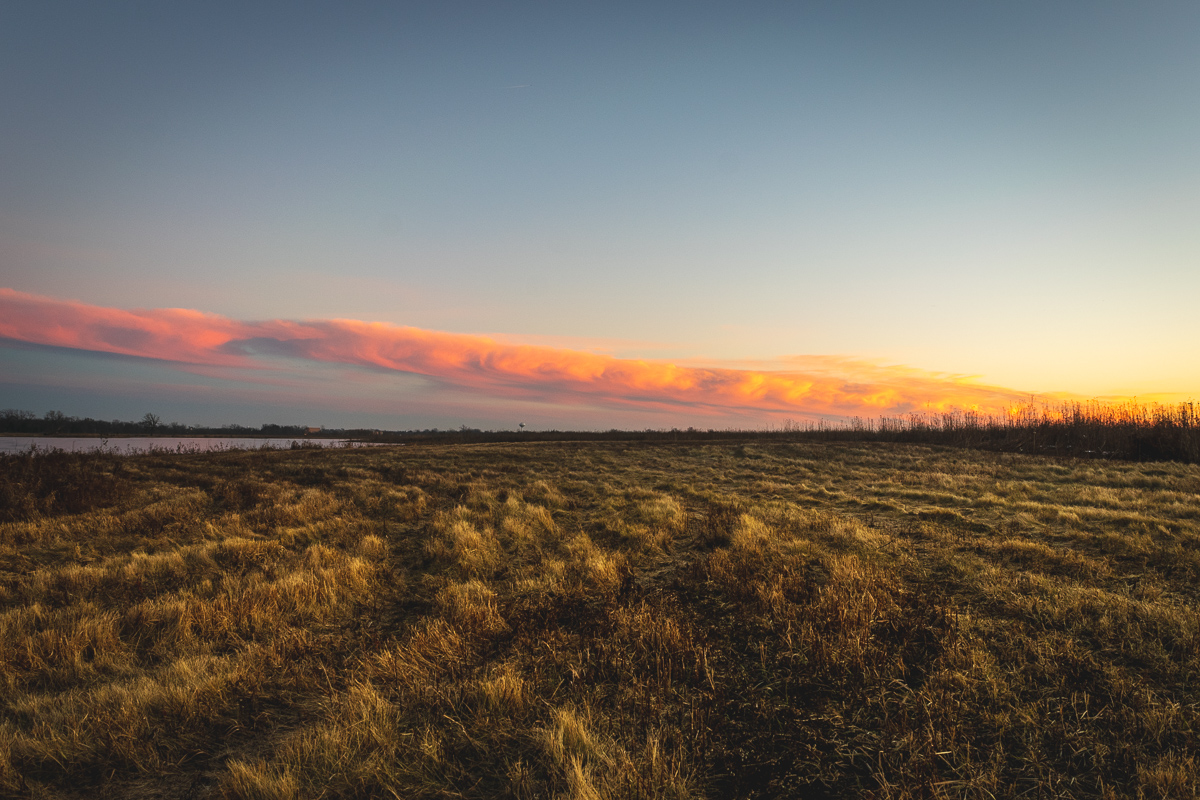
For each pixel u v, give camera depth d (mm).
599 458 29375
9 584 9320
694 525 13156
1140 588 7496
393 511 15305
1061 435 34219
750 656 6074
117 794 4262
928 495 16250
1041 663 5461
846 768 4250
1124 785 3959
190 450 31375
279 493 17719
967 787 3932
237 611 7727
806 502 16094
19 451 22250
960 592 7715
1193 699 4914
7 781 4250
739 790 4039
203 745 4895
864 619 6445
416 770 4320
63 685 6000
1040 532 10977
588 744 4414
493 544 11539
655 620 6750
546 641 6465
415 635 6844
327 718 5105
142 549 11477
